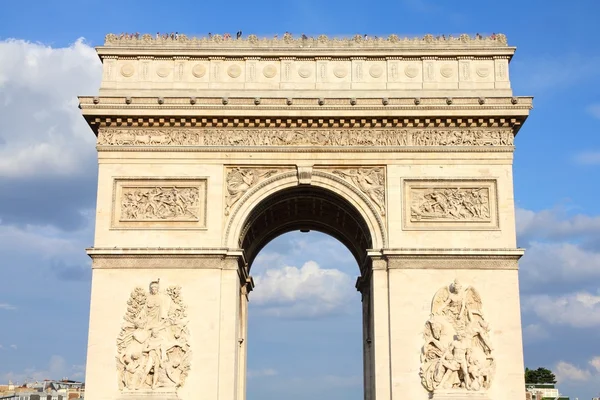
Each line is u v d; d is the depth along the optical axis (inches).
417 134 3882.9
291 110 3846.0
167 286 3725.4
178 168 3850.9
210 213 3811.5
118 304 3698.3
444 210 3804.1
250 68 3973.9
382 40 4005.9
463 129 3880.4
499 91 3929.6
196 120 3863.2
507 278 3727.9
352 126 3882.9
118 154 3855.8
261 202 3875.5
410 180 3838.6
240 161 3858.3
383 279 3745.1
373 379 3764.8
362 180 3850.9
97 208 3801.7
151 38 4005.9
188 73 3969.0
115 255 3740.2
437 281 3725.4
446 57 3981.3
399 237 3777.1
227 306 3725.4
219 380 3641.7
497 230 3777.1
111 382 3614.7
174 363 3631.9
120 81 3951.8
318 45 4001.0
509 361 3634.4
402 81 3961.6
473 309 3693.4
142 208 3811.5
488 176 3833.7
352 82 3959.2
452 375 3612.2
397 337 3666.3
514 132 3917.3
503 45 3976.4
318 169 3865.7
